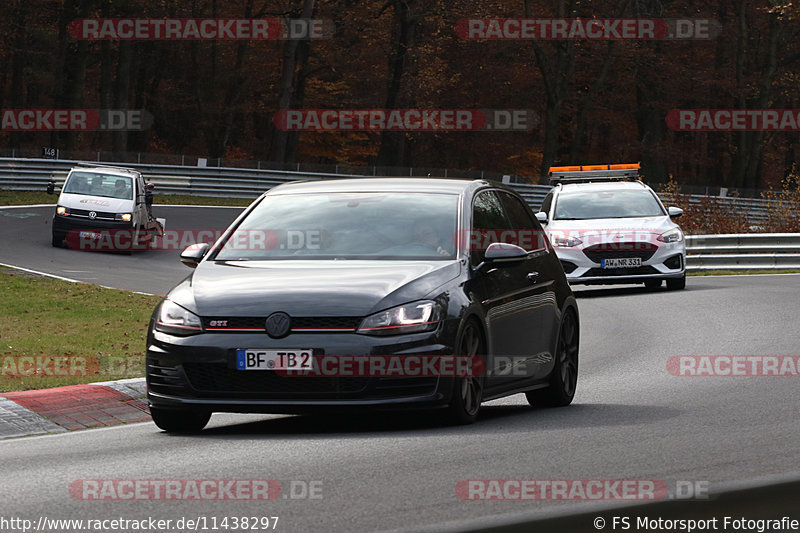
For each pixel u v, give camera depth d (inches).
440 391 1165.7
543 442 1109.7
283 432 1237.1
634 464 990.4
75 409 1411.2
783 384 1557.6
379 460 1025.5
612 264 3009.4
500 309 1284.4
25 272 3238.2
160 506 856.9
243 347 1144.2
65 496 904.9
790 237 3996.1
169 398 1175.6
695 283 3435.0
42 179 6382.9
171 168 6958.7
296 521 800.3
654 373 1736.0
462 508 829.2
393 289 1170.0
